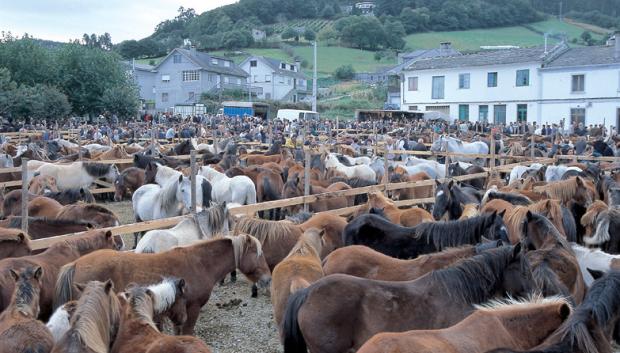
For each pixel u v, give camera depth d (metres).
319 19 158.25
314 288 5.92
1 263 7.30
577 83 47.91
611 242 9.81
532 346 5.16
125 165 22.77
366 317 5.69
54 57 52.31
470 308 5.79
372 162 21.91
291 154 25.02
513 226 9.91
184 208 13.79
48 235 10.18
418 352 4.46
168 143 33.88
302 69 113.44
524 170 19.84
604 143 25.84
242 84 87.81
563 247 7.93
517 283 6.02
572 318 4.79
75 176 18.77
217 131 38.22
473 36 134.25
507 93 51.66
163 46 132.75
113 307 5.98
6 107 43.50
